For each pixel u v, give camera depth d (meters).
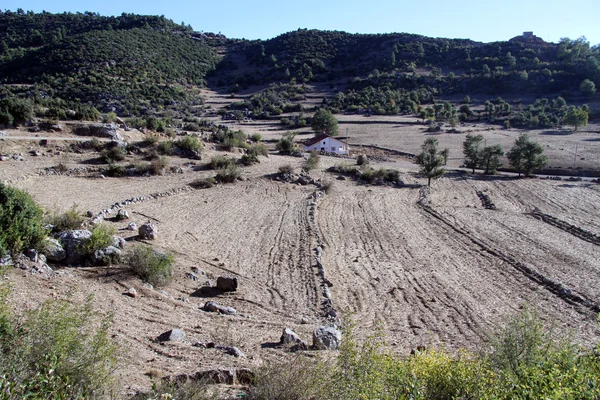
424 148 72.25
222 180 45.88
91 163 44.25
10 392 5.47
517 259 27.92
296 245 27.19
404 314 18.59
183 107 133.12
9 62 144.75
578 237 34.72
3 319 7.16
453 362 8.10
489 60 178.38
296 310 17.39
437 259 27.53
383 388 7.38
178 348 10.98
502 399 7.03
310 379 7.66
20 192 17.36
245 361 10.66
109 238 18.80
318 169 60.03
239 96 160.50
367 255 27.72
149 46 183.25
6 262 14.21
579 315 19.44
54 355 6.31
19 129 47.16
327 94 162.00
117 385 7.55
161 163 45.91
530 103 139.75
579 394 6.68
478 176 66.31
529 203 49.28
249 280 20.42
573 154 79.81
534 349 9.05
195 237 26.84
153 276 17.06
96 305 13.13
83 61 144.88
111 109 113.62
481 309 19.61
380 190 52.25
